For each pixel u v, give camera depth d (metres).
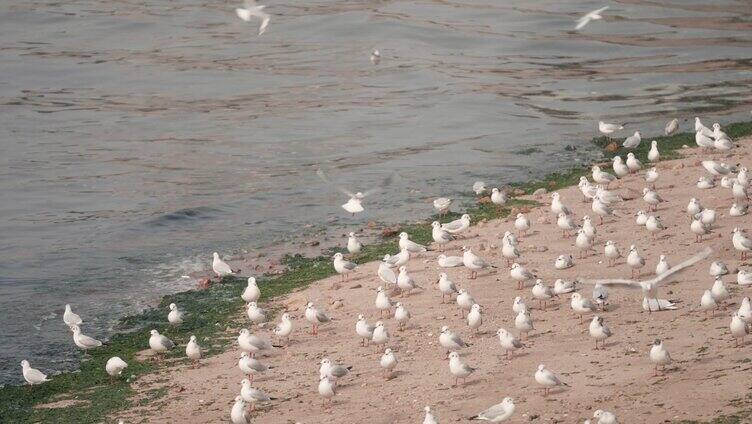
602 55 84.75
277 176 55.09
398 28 94.44
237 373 29.91
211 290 37.94
